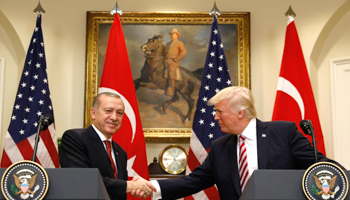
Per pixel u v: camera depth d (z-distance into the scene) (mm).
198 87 5355
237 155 2912
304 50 5211
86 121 5184
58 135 5188
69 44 5367
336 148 5047
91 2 5469
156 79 5352
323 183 1806
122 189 2865
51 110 4566
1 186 1727
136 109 4539
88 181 1777
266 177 1844
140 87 5332
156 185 3006
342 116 5066
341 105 5086
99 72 5305
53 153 4449
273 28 5391
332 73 5168
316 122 4625
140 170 4398
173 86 5344
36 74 4578
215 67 4633
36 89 4535
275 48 5340
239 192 2760
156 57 5387
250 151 2850
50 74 5250
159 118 5281
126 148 4414
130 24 5422
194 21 5418
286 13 4914
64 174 1783
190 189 3070
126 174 3312
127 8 5465
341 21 5215
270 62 5336
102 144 3115
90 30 5344
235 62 5340
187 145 5258
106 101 3148
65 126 5227
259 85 5332
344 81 5098
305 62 4938
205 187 3133
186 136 5207
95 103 3197
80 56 5367
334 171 1822
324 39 5262
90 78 5266
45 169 1781
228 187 2852
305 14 5270
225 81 4609
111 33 4699
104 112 3123
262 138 2865
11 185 1731
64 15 5410
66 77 5305
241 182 2801
